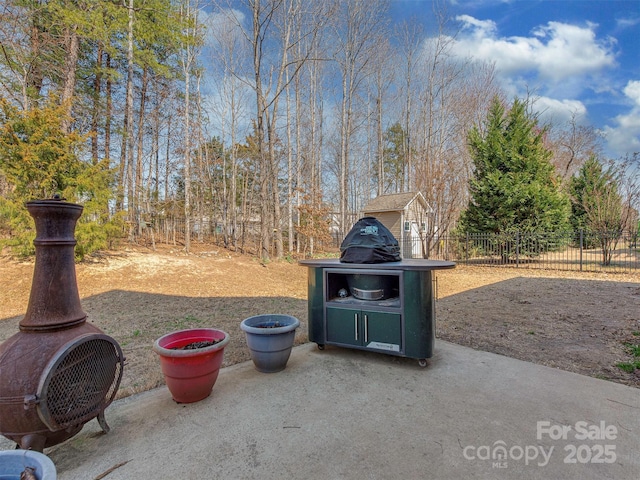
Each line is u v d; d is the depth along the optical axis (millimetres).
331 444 1837
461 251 12898
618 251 12469
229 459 1728
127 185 12562
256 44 10992
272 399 2369
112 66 12711
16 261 6945
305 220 13758
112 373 1952
